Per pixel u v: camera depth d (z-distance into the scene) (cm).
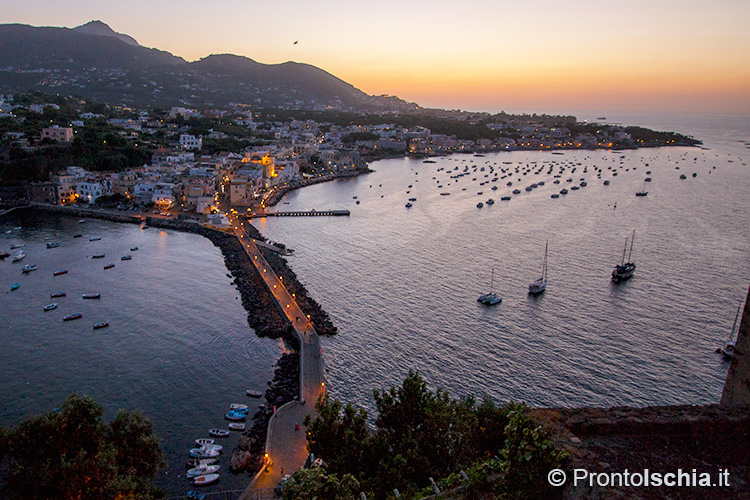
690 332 9400
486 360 8331
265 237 16238
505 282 12019
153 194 19350
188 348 8781
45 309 10200
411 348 8731
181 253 14350
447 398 4350
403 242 15612
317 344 8688
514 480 1828
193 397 7319
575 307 10544
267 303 10638
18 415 6794
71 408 3600
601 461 1705
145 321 9819
